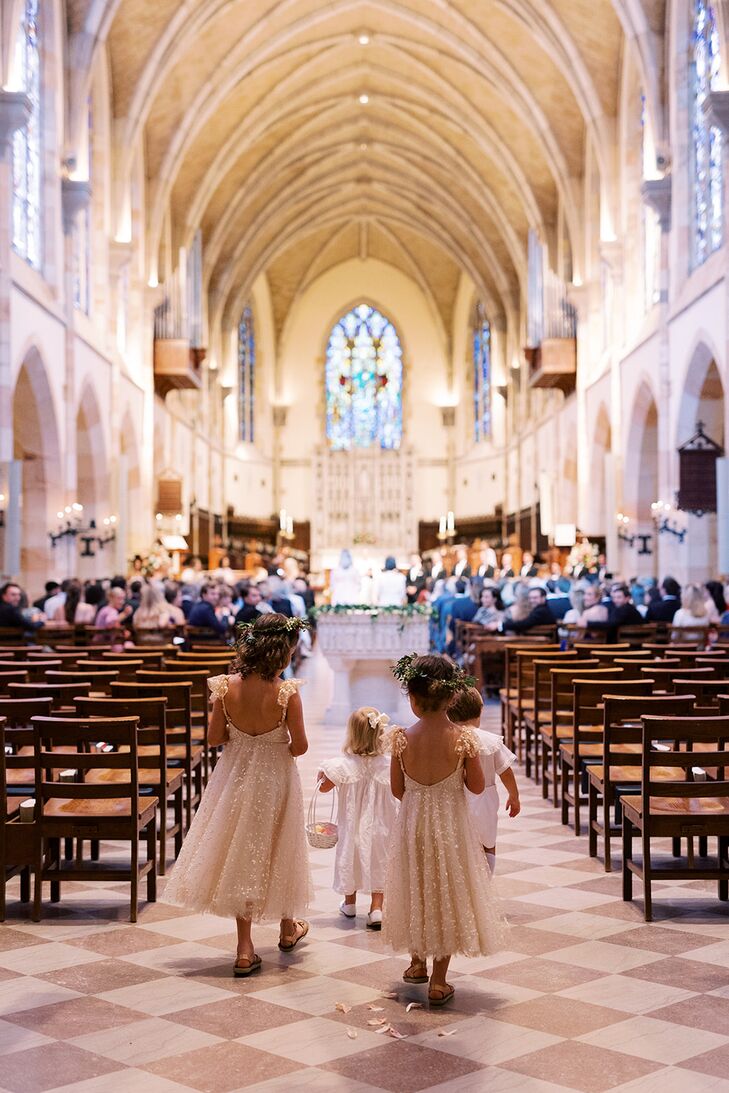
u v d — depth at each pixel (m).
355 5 30.48
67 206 22.89
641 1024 5.27
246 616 17.20
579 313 31.67
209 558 39.25
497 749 6.01
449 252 45.66
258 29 29.44
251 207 41.56
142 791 8.16
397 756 5.68
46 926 6.86
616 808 9.09
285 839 6.04
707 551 21.91
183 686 8.80
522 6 27.48
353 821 7.05
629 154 27.19
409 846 5.58
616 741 8.21
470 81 33.50
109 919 7.00
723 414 22.45
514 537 37.91
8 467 18.50
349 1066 4.84
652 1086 4.63
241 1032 5.20
